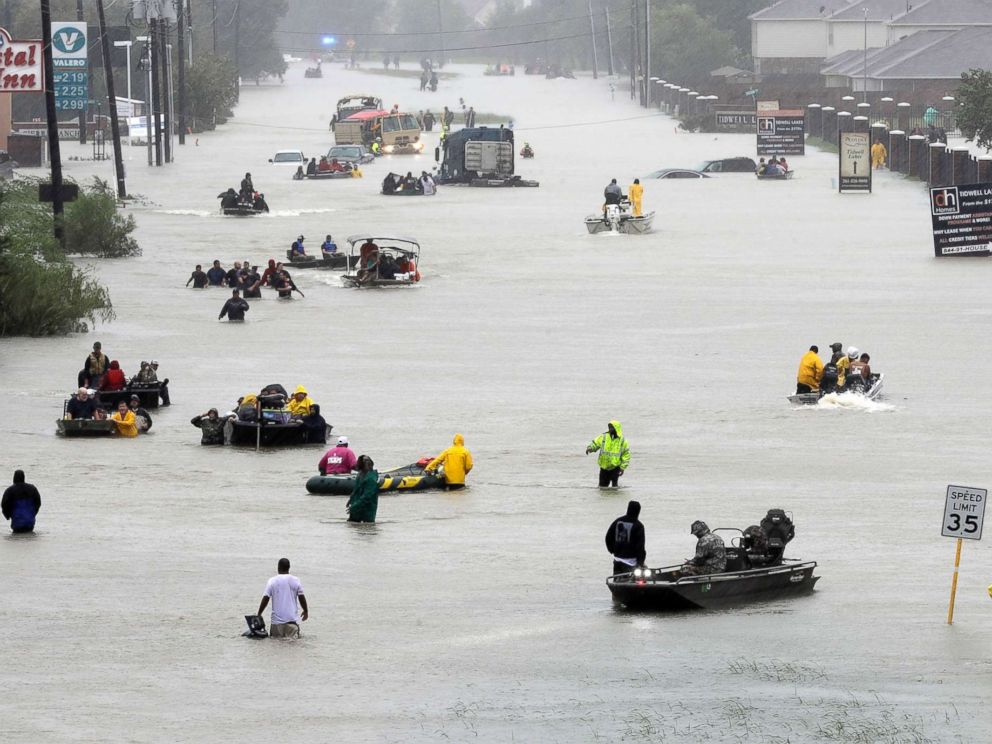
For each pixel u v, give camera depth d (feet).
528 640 166.50
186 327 416.05
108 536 215.72
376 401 320.29
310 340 397.60
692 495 242.37
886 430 294.05
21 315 396.57
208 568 197.88
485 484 252.42
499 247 590.55
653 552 203.62
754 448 279.28
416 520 227.61
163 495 242.78
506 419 303.68
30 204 499.92
